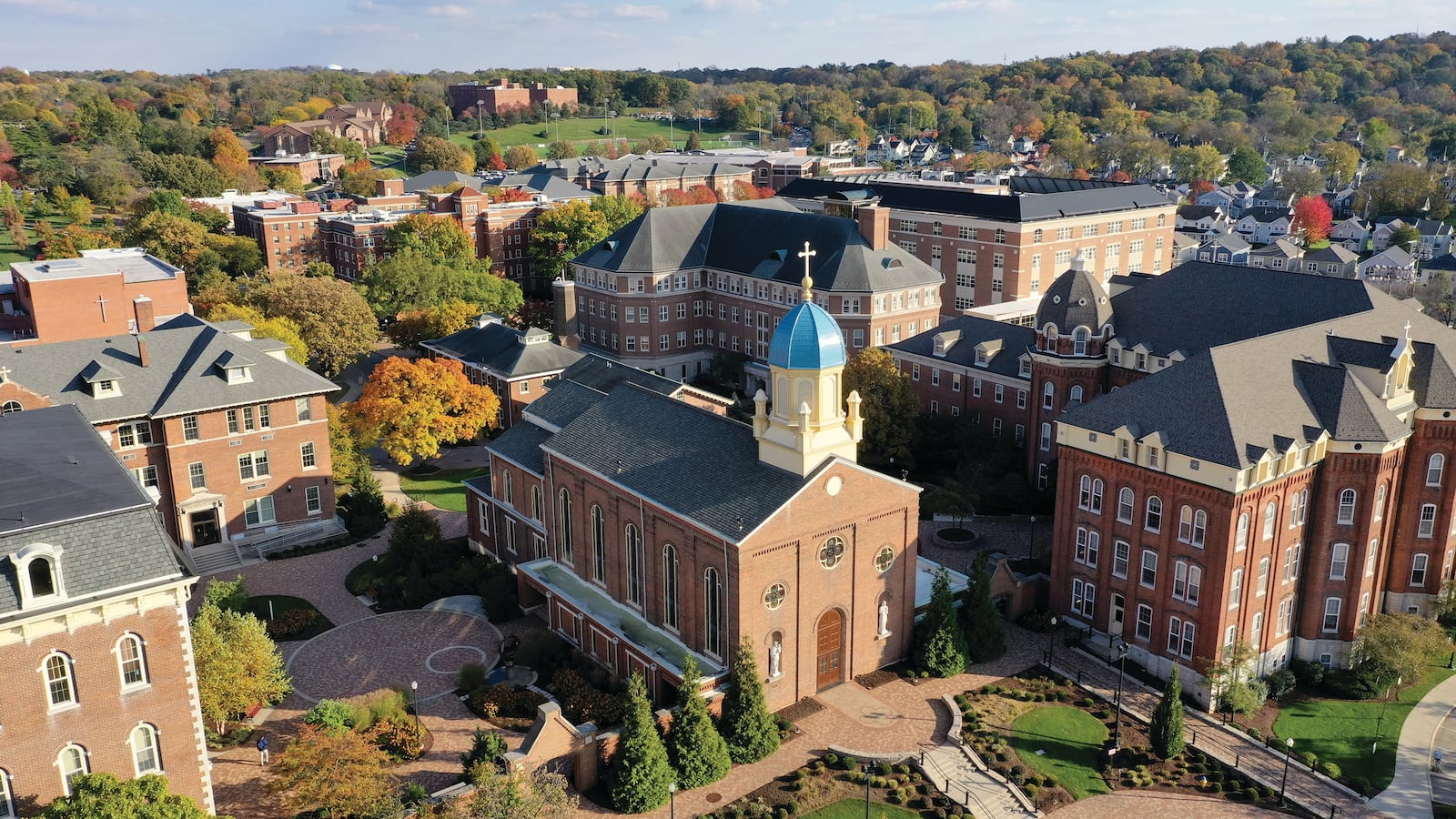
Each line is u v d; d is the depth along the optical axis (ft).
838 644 213.66
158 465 268.62
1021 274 481.87
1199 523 209.67
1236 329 282.36
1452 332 264.31
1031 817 178.19
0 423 193.77
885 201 544.21
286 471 286.46
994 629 225.35
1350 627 226.99
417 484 338.34
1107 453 224.94
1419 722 210.79
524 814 154.81
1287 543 219.20
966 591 233.55
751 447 209.56
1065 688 216.33
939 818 176.96
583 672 216.13
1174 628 218.79
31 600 143.43
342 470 315.17
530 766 178.91
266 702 202.90
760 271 438.40
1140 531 221.66
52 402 255.70
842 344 196.65
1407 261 645.51
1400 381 230.07
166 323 333.62
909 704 208.03
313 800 162.71
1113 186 529.86
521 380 363.15
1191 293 298.76
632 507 218.38
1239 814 181.27
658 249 460.14
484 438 380.17
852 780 185.68
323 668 223.30
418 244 563.89
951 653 217.56
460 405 333.62
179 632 156.25
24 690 145.48
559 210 611.06
